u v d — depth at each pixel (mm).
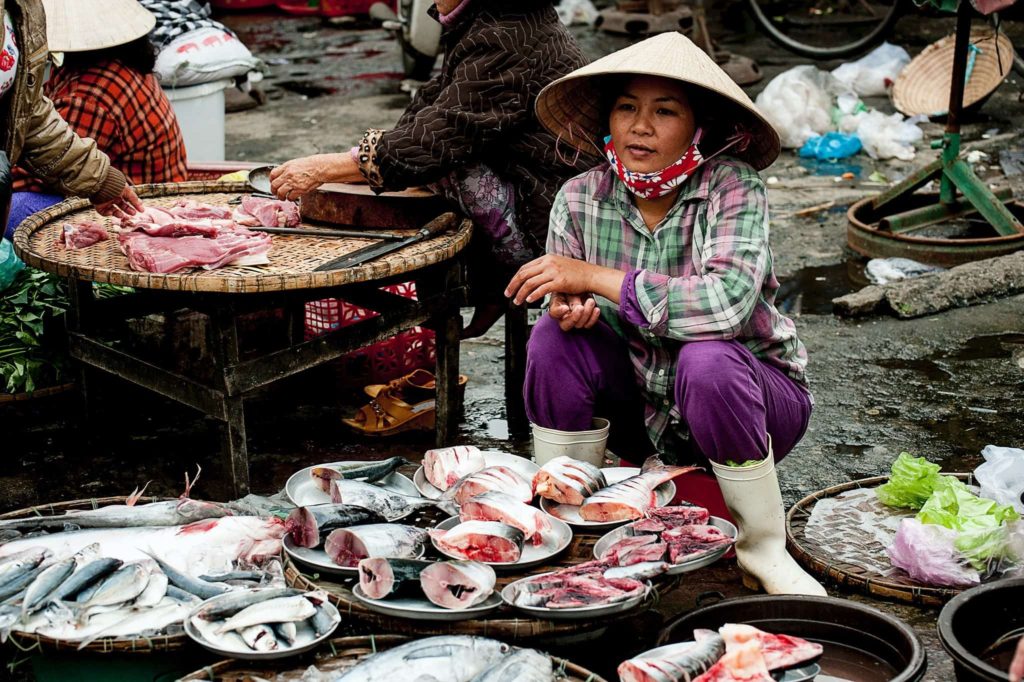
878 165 7395
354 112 8891
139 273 3145
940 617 2305
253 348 4383
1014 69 8023
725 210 2848
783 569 2844
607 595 2379
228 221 3551
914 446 3850
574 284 2889
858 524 3150
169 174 4422
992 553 2799
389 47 11383
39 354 3947
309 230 3639
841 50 8641
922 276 5195
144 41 4297
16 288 4078
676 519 2662
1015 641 2432
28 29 3104
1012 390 4258
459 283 3736
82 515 2857
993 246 5438
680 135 2812
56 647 2389
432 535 2584
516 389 3982
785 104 7789
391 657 2291
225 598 2430
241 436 3328
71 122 4172
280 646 2354
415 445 3957
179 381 3414
